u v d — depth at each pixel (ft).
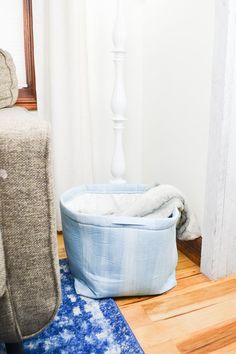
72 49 4.81
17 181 2.07
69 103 4.99
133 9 5.31
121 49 4.80
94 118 5.49
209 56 4.14
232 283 4.17
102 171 5.77
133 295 3.86
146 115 5.64
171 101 4.96
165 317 3.53
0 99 3.99
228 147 3.86
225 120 3.76
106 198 4.75
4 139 2.00
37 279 2.28
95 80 5.34
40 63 4.95
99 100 5.44
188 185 4.78
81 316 3.49
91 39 5.17
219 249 4.15
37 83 5.00
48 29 4.80
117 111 5.03
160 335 3.28
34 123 2.23
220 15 3.57
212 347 3.14
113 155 5.26
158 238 3.66
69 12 4.71
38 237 2.21
